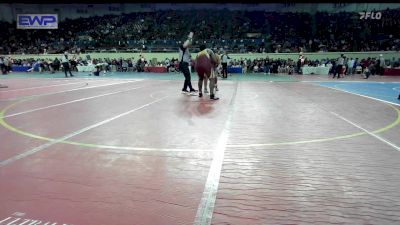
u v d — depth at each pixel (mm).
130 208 2953
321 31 38531
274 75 26578
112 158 4391
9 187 3412
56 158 4371
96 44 37094
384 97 11742
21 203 3043
